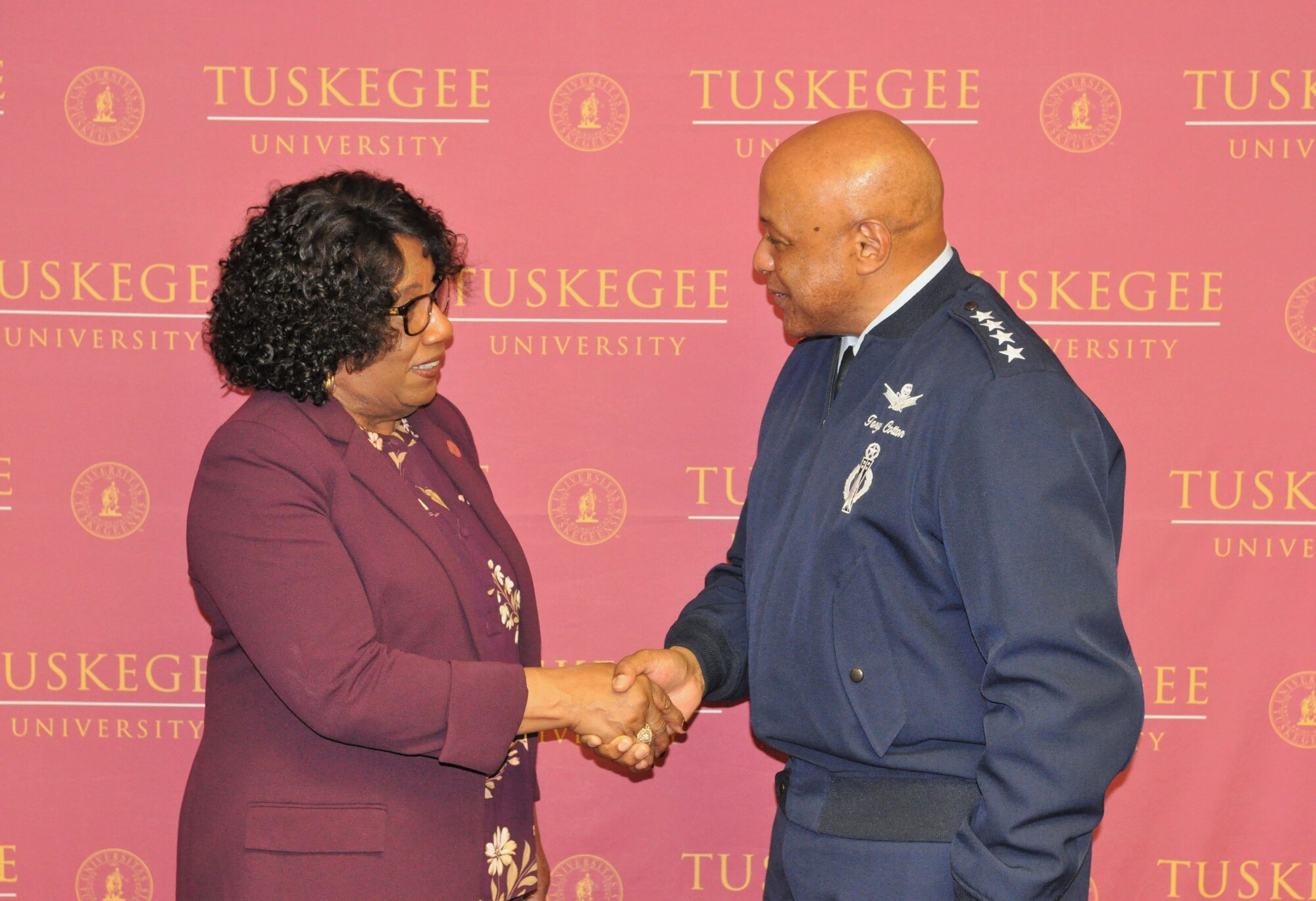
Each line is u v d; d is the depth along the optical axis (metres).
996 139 1.96
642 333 2.00
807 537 1.38
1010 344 1.30
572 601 2.04
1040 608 1.18
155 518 2.01
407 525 1.37
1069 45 1.95
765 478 1.53
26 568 2.00
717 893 2.09
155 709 2.03
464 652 1.40
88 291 1.97
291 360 1.29
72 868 2.04
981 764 1.21
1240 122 1.95
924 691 1.30
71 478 1.99
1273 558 1.99
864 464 1.34
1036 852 1.15
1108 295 1.97
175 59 1.95
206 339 1.70
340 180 1.36
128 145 1.95
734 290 1.99
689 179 1.98
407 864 1.31
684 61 1.96
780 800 1.50
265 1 1.94
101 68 1.94
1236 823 2.03
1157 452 1.99
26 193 1.96
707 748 2.07
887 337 1.40
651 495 2.03
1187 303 1.97
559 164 1.98
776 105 1.96
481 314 2.00
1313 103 1.94
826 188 1.37
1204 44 1.94
